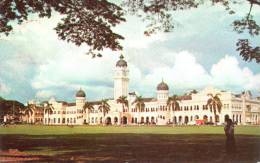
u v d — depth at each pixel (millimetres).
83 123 193125
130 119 187750
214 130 77062
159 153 30359
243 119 147375
